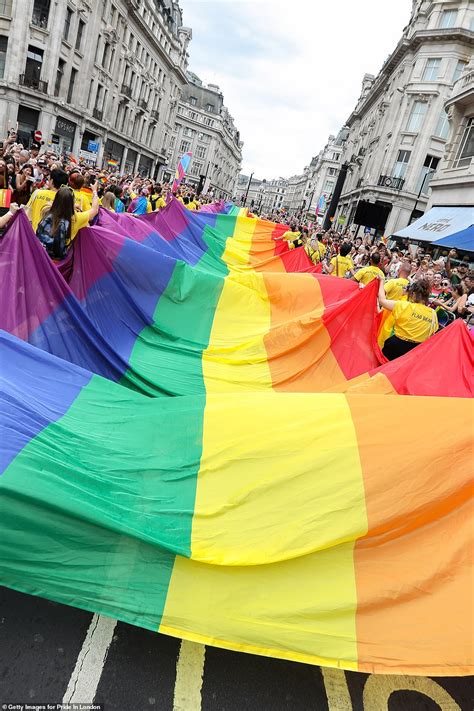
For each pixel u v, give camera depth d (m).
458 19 36.25
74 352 4.33
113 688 2.19
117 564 2.32
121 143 50.78
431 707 2.50
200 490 2.65
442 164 25.06
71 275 4.96
